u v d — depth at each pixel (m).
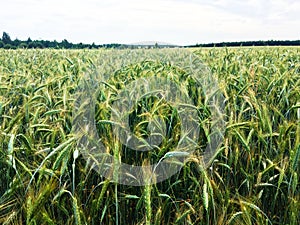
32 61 9.98
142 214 2.84
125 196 2.79
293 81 5.32
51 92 4.75
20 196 2.84
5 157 2.99
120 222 2.83
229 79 5.20
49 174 2.52
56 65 8.77
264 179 3.22
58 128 3.28
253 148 3.45
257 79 5.62
